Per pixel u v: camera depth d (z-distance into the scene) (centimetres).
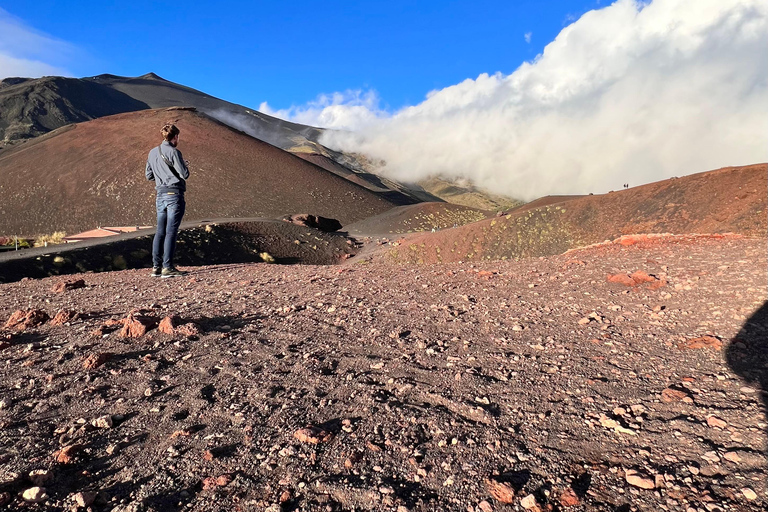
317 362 353
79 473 208
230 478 204
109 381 315
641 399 278
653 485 194
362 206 16025
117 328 451
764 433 224
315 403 280
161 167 874
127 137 16525
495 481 199
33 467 210
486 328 448
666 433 236
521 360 353
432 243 6488
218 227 8144
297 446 229
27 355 372
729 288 533
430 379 318
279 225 9269
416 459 218
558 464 214
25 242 6222
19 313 485
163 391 300
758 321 407
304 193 15600
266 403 279
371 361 355
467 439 236
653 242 1041
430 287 676
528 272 765
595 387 299
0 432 244
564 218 5731
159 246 902
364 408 273
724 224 3881
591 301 541
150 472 210
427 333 435
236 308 550
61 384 310
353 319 489
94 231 7706
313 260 8238
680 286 562
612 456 220
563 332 425
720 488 189
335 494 193
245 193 14512
